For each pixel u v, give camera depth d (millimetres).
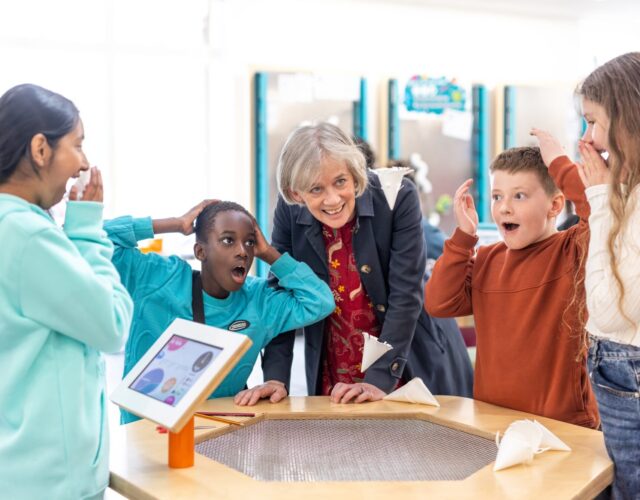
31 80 4438
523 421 1158
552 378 1364
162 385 1070
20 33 4406
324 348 1688
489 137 5371
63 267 975
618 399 1056
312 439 1225
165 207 4848
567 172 1316
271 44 4961
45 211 1080
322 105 4992
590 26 5730
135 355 1503
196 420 1300
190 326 1137
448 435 1246
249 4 4887
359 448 1176
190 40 4809
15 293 978
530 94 5375
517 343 1394
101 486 1035
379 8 5141
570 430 1244
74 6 4508
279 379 1559
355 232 1592
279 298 1553
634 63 1073
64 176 1050
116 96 4652
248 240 1463
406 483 1000
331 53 5078
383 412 1353
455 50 5336
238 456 1135
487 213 5289
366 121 5094
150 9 4703
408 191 1614
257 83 4863
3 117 1009
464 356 1927
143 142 4754
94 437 1022
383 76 5141
